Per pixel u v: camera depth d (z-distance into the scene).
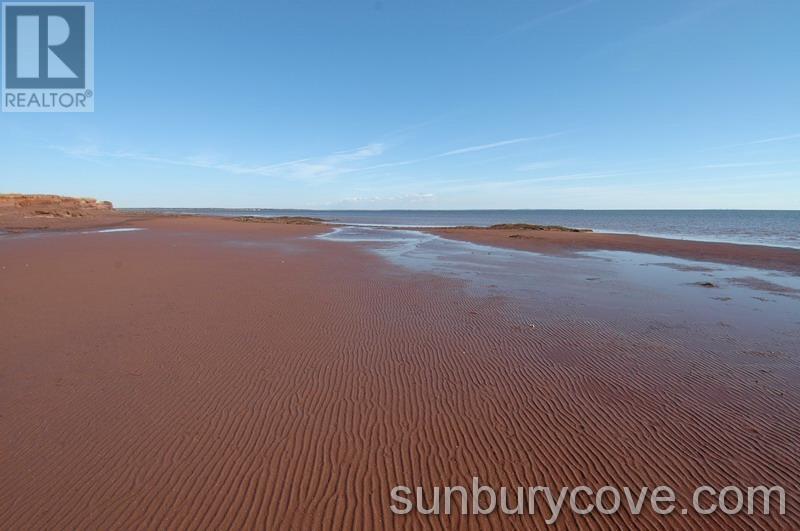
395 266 17.78
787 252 23.19
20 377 6.15
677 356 7.31
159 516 3.59
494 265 18.59
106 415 5.14
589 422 5.11
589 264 19.33
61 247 22.81
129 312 9.71
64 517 3.56
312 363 6.87
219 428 4.91
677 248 25.95
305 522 3.58
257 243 27.77
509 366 6.82
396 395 5.79
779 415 5.26
